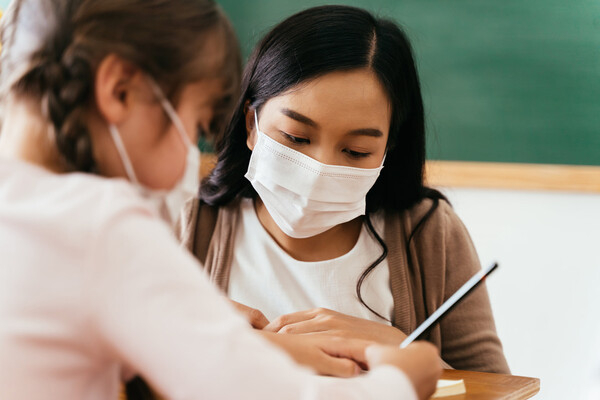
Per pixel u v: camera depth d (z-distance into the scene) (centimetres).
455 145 279
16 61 79
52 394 69
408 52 138
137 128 79
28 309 69
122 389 108
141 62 77
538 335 269
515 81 272
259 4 289
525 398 117
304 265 142
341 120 128
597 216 266
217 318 69
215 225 153
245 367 67
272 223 146
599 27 264
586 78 266
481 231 277
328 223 137
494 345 147
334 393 71
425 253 149
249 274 145
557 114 270
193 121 83
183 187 86
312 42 130
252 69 138
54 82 76
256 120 139
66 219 69
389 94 133
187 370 67
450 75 278
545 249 270
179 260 71
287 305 142
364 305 141
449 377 123
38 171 76
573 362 265
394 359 81
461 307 149
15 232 71
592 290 266
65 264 69
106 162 79
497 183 273
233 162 147
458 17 275
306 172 132
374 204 148
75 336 69
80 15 77
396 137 141
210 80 82
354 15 135
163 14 79
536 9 269
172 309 68
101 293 68
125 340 68
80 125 76
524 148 273
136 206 71
